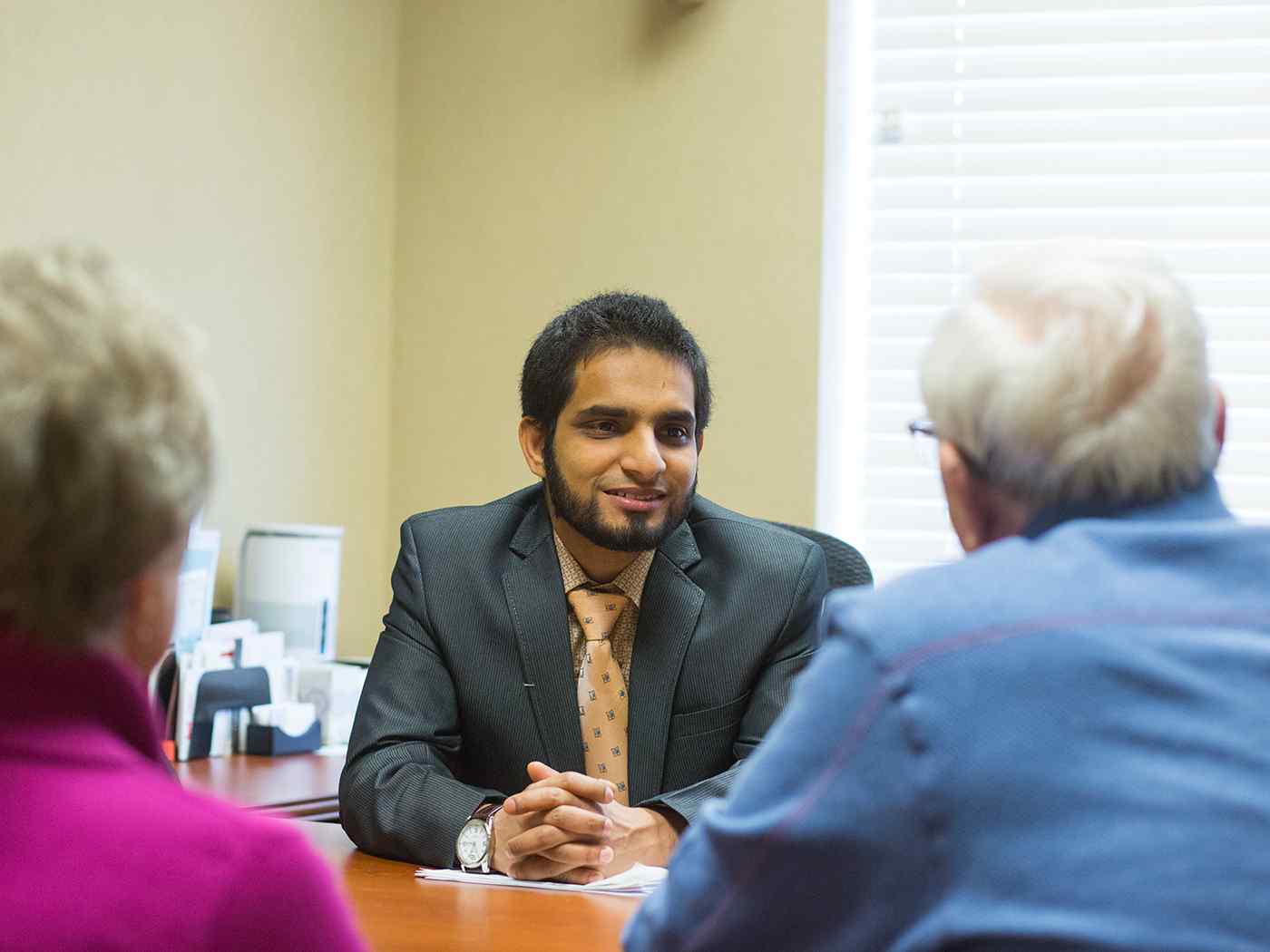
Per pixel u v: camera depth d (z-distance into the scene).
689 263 3.91
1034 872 0.88
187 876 0.75
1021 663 0.92
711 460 3.88
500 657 2.11
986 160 3.91
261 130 3.64
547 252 4.02
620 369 2.03
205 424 0.79
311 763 2.80
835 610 1.01
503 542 2.20
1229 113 3.80
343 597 3.96
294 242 3.76
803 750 0.97
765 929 0.99
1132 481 1.00
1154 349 1.01
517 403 4.02
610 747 2.08
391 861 1.86
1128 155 3.85
